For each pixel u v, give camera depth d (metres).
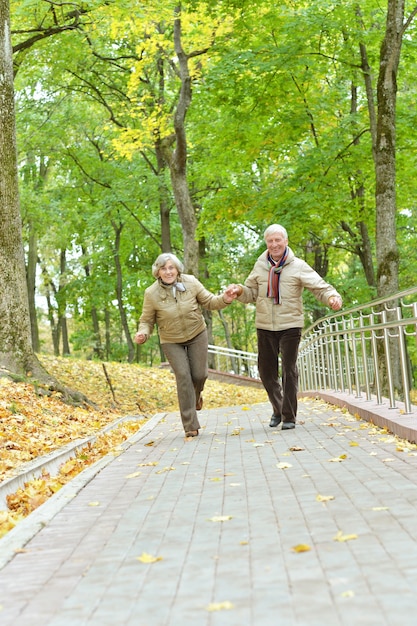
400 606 3.05
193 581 3.63
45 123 30.58
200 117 25.66
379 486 5.43
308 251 32.59
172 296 9.82
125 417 14.88
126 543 4.50
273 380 9.91
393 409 9.52
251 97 22.47
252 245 39.19
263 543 4.22
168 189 32.38
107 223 35.50
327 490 5.48
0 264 14.34
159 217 38.25
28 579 3.93
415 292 7.70
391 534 4.15
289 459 7.09
